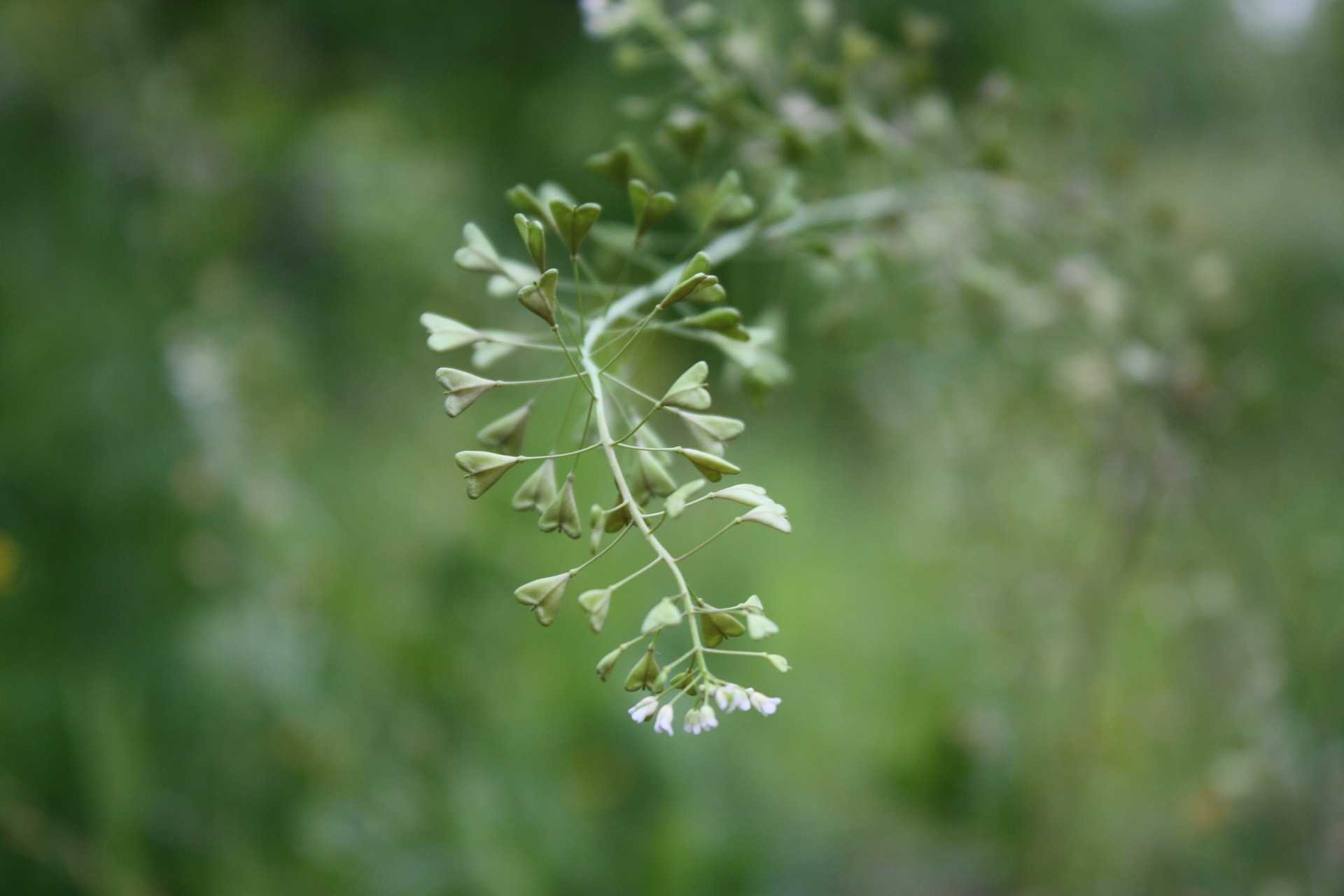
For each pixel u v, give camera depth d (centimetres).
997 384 55
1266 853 51
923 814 68
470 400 30
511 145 169
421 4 156
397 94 161
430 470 98
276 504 74
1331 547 54
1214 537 51
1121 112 168
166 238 108
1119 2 176
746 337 31
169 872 59
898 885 62
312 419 104
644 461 30
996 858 62
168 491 77
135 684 67
